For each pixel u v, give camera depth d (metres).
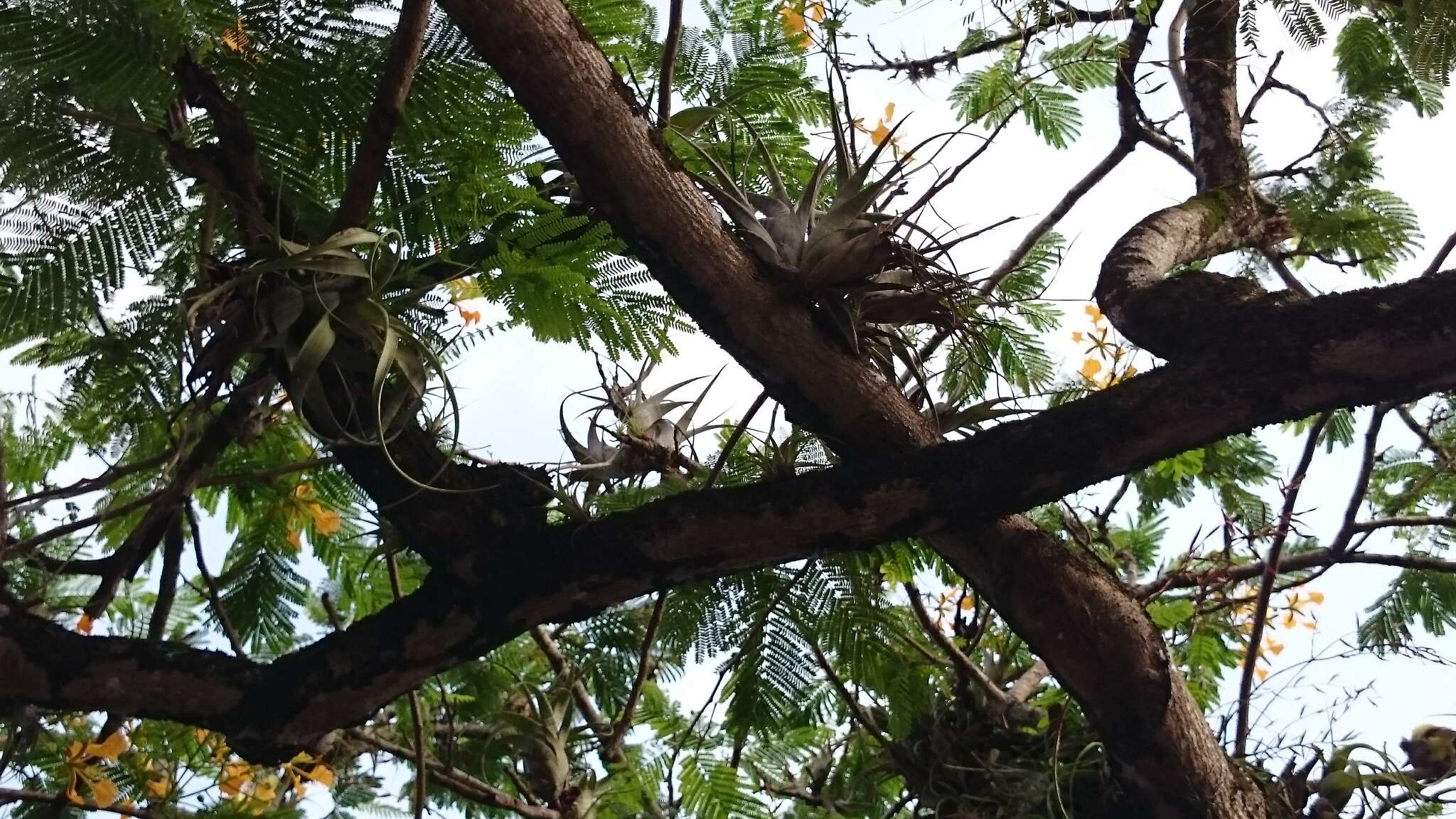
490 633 2.69
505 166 2.73
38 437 3.37
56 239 2.50
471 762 4.32
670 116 2.86
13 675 2.59
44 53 2.28
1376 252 3.90
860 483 2.59
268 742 2.70
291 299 2.39
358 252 2.53
